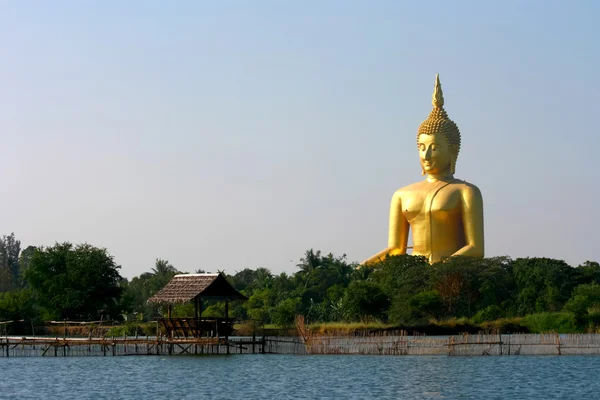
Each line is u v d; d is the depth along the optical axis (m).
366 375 64.88
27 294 113.25
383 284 114.44
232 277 181.75
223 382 62.47
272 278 161.25
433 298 102.88
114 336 92.38
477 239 128.25
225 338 81.38
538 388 57.12
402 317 102.00
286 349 83.69
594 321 91.38
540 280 116.00
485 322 99.44
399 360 74.62
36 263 114.00
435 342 78.56
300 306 124.00
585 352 74.62
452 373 64.88
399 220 135.00
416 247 132.62
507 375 63.22
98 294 113.75
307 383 61.22
